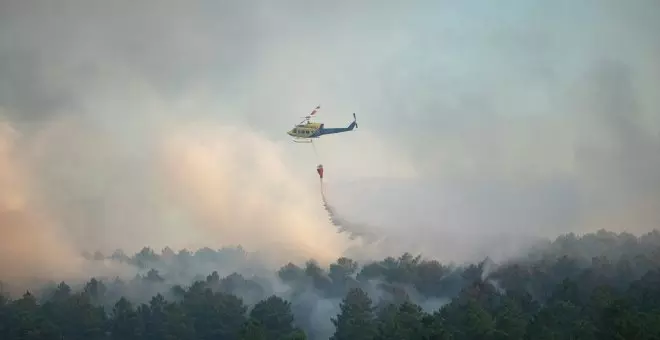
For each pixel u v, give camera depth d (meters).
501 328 153.88
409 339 150.12
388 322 160.25
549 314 156.00
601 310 156.75
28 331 183.62
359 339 164.50
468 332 153.62
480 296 186.12
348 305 179.50
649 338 140.25
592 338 145.88
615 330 146.12
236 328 183.88
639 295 182.88
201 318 187.88
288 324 179.50
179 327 181.25
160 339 181.88
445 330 149.25
